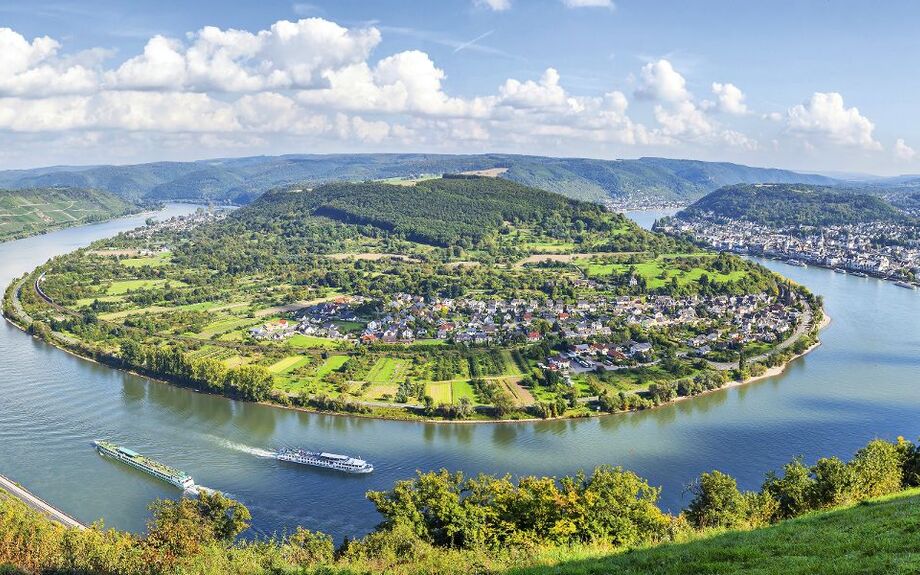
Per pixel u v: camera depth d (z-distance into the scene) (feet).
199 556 320.29
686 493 600.39
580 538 338.95
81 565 333.42
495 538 354.13
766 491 410.93
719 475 412.16
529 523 368.68
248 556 317.83
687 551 240.73
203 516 408.87
